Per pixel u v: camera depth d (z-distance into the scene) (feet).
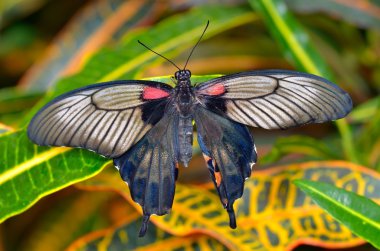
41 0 2.48
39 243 2.31
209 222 1.98
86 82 2.07
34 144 1.88
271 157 2.14
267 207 1.99
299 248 2.21
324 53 2.41
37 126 1.79
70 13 2.59
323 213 1.98
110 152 1.86
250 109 1.89
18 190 1.86
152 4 2.39
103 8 2.40
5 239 2.33
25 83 2.36
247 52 2.42
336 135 2.32
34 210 2.35
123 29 2.39
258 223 1.98
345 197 1.84
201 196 2.00
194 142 2.13
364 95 2.41
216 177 1.88
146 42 2.17
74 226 2.32
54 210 2.35
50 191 1.86
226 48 2.42
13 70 2.62
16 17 2.51
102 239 2.01
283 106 1.87
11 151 1.88
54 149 1.88
